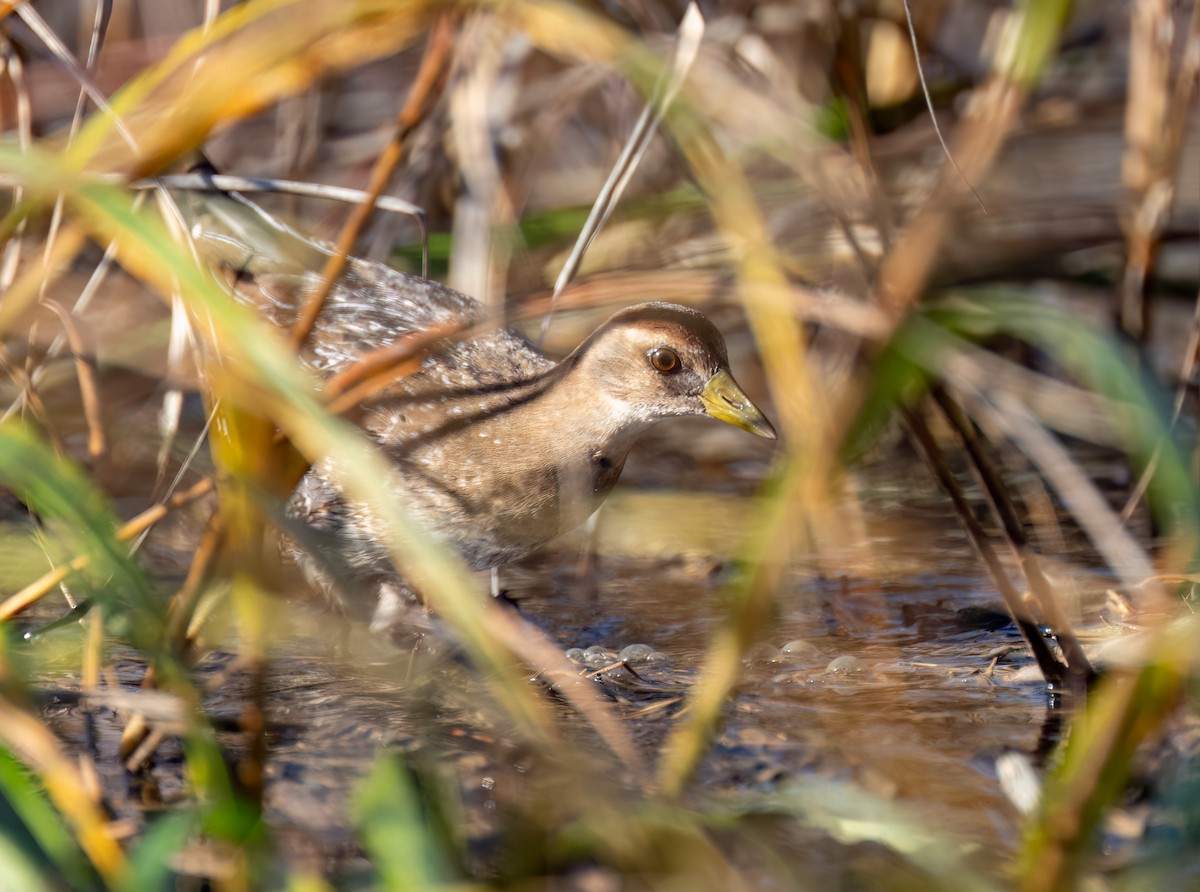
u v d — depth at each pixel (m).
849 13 8.04
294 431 5.67
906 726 6.14
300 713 6.34
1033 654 6.76
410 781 5.00
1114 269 10.38
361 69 12.05
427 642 7.29
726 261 8.57
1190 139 10.67
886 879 4.74
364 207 6.31
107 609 6.07
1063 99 11.27
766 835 5.05
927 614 7.49
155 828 4.79
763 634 7.24
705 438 10.44
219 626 6.02
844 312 5.69
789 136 6.08
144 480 8.50
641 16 8.98
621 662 6.96
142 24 11.97
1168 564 6.57
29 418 7.35
